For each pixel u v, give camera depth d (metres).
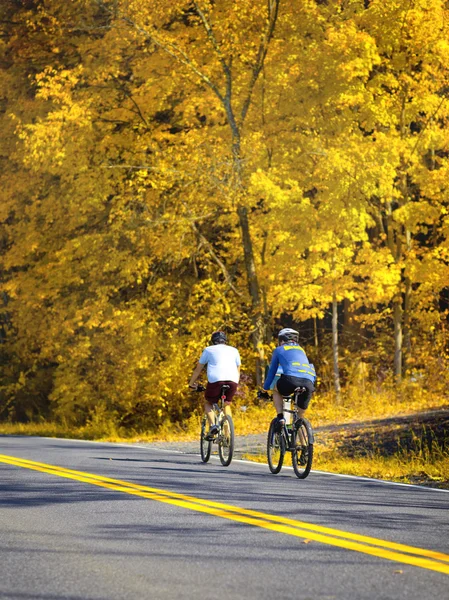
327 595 23.45
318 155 95.56
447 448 63.56
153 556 28.50
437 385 98.50
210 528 33.28
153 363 108.06
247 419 98.12
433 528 33.41
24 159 103.44
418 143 97.50
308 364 53.81
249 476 51.75
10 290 118.56
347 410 96.38
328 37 94.50
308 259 96.88
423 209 96.31
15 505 39.53
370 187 93.00
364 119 98.31
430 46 96.31
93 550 29.53
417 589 24.05
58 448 73.31
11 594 23.98
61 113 102.00
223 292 107.56
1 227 126.44
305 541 30.58
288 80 97.69
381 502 40.69
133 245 108.81
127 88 109.19
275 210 95.12
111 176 107.81
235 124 101.06
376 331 115.12
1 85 125.94
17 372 139.62
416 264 97.44
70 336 117.00
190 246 107.06
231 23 102.31
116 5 109.94
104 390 113.38
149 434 105.56
